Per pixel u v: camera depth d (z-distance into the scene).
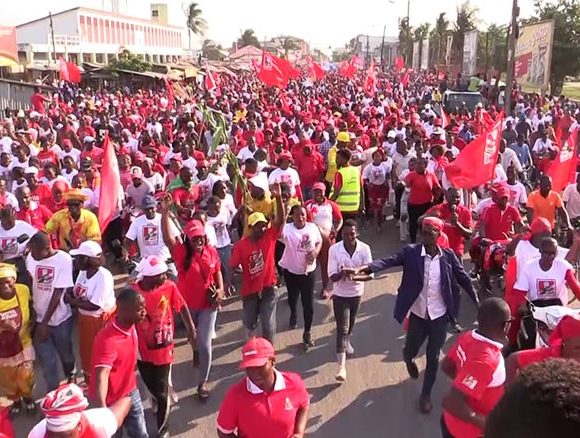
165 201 6.76
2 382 6.09
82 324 6.09
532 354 4.20
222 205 8.81
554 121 20.42
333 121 19.34
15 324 5.95
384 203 12.70
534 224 6.91
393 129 17.34
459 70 51.53
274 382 3.96
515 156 13.18
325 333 8.18
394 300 9.29
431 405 6.38
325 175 13.55
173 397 6.48
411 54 82.62
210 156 11.05
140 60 47.59
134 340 4.77
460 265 6.09
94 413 3.65
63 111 23.89
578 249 7.57
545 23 25.64
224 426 4.01
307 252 7.45
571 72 37.75
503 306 4.12
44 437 3.35
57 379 6.30
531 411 1.42
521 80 28.33
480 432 4.00
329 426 6.08
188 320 5.95
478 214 9.20
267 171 11.89
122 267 10.50
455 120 18.48
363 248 6.82
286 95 33.28
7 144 14.70
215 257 6.46
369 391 6.72
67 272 6.06
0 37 30.86
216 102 28.42
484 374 3.97
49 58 47.81
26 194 8.56
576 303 8.04
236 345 7.83
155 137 16.06
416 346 6.26
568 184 9.83
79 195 7.80
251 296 7.03
